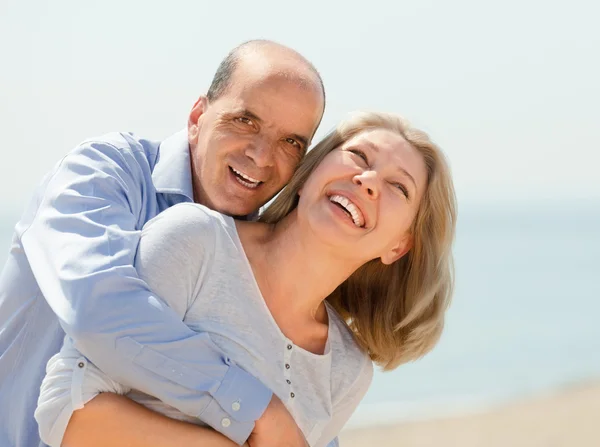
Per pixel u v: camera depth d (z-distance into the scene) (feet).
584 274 136.87
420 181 10.19
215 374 8.52
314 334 9.92
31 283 9.50
